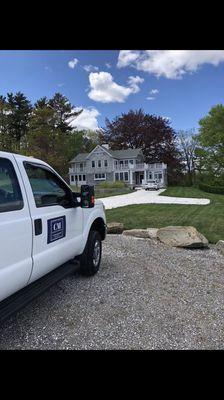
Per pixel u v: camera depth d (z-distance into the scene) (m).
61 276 3.81
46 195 3.62
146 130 60.81
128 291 4.55
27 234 3.02
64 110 56.75
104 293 4.45
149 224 10.93
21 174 3.15
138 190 41.41
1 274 2.59
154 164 53.50
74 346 3.10
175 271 5.59
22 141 40.66
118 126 63.00
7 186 2.89
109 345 3.12
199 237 7.53
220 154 45.09
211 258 6.57
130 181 52.12
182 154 62.12
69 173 55.09
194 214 13.52
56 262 3.73
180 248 7.49
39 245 3.27
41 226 3.30
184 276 5.30
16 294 3.12
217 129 45.50
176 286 4.79
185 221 11.42
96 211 5.23
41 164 3.67
